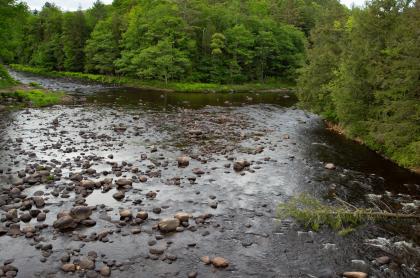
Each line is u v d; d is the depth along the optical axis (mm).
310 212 14234
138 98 51844
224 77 76438
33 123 31266
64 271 10930
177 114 38906
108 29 83812
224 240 13164
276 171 20859
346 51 29297
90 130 29578
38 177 18016
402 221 15008
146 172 19656
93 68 84750
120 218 14422
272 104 49531
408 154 21828
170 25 73062
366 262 12070
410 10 22938
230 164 21844
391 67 22266
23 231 13016
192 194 17078
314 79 34156
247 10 101938
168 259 11867
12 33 49531
